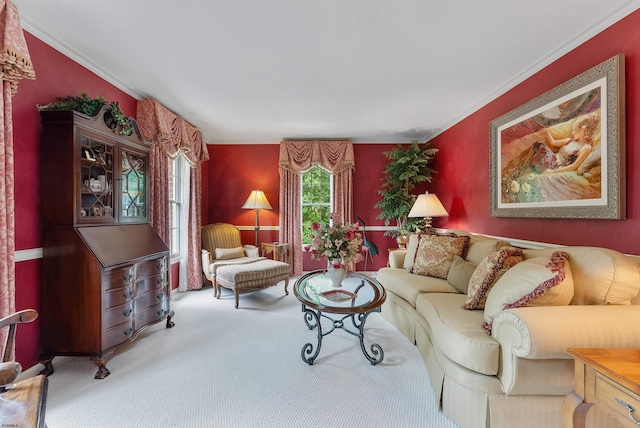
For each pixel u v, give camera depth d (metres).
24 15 1.76
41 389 1.06
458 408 1.48
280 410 1.58
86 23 1.84
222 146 4.91
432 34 1.97
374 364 2.05
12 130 1.62
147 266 2.35
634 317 1.25
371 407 1.61
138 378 1.88
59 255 1.88
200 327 2.71
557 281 1.36
